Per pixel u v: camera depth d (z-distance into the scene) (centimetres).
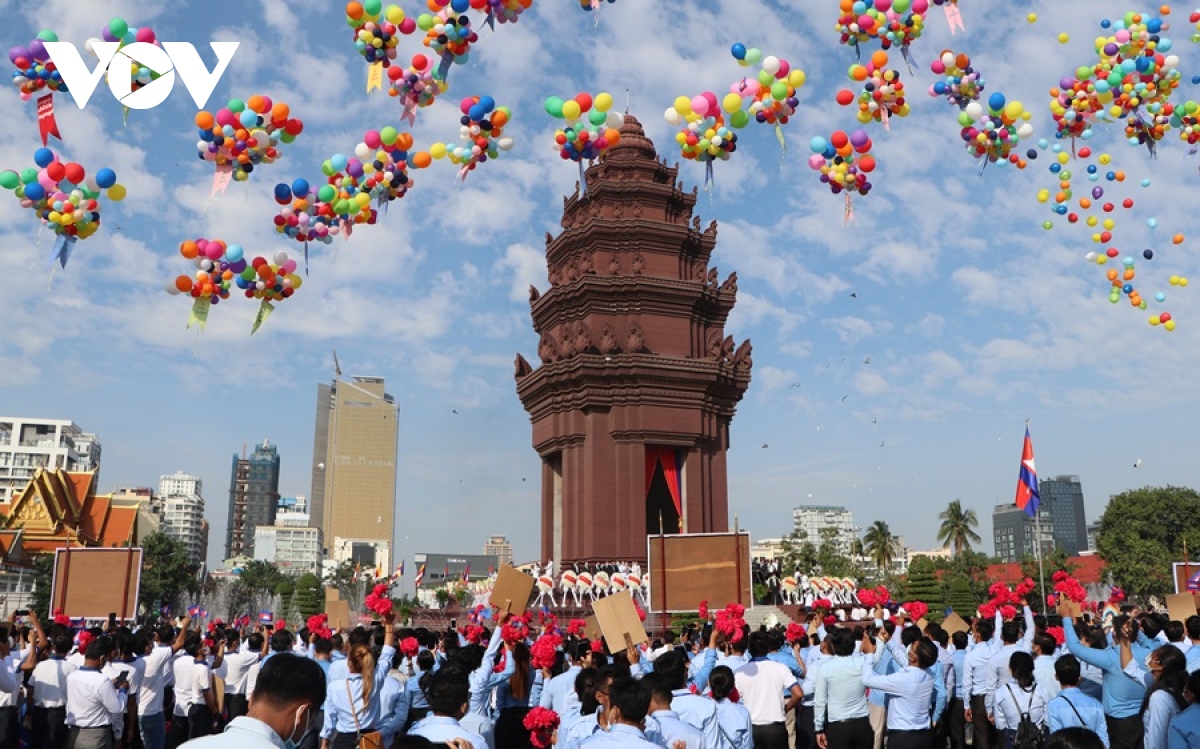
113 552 2994
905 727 1361
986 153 2275
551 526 6166
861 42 2086
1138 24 2173
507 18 1875
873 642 1522
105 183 1750
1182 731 959
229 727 595
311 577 15125
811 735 1819
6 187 1728
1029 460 3619
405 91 1972
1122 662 1321
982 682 1670
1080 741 730
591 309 5944
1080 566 12275
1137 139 2338
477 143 2008
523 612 1571
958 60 2161
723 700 1176
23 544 9712
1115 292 2584
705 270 6369
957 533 13200
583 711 1175
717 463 6050
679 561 2808
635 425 5769
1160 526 10756
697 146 2070
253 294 2041
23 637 2019
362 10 1856
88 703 1491
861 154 2128
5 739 1530
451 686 946
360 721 1277
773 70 1969
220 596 15075
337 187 2006
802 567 12331
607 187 6191
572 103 1973
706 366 5909
